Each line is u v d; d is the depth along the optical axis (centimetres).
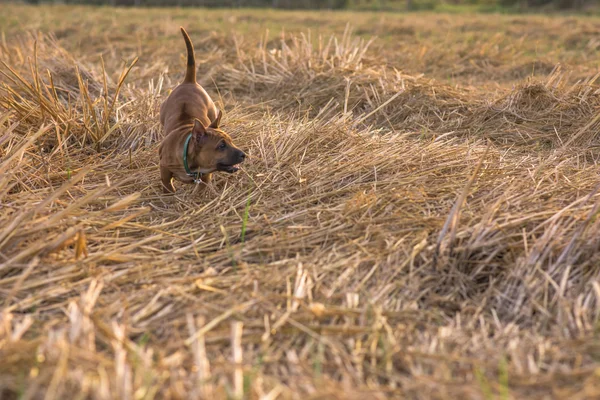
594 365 432
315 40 1905
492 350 452
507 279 548
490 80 1438
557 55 1633
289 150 809
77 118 927
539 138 976
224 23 2409
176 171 723
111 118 955
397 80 1198
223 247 613
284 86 1260
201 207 698
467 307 519
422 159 778
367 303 508
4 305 493
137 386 398
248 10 3105
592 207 619
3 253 553
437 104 1113
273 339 468
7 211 629
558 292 513
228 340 462
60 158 806
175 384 399
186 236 624
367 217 650
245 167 785
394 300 520
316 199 694
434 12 3212
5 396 393
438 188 702
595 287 503
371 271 554
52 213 640
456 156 798
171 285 529
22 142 779
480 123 1045
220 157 691
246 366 431
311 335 465
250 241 612
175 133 723
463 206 652
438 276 559
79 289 523
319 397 395
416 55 1631
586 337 459
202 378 406
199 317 478
